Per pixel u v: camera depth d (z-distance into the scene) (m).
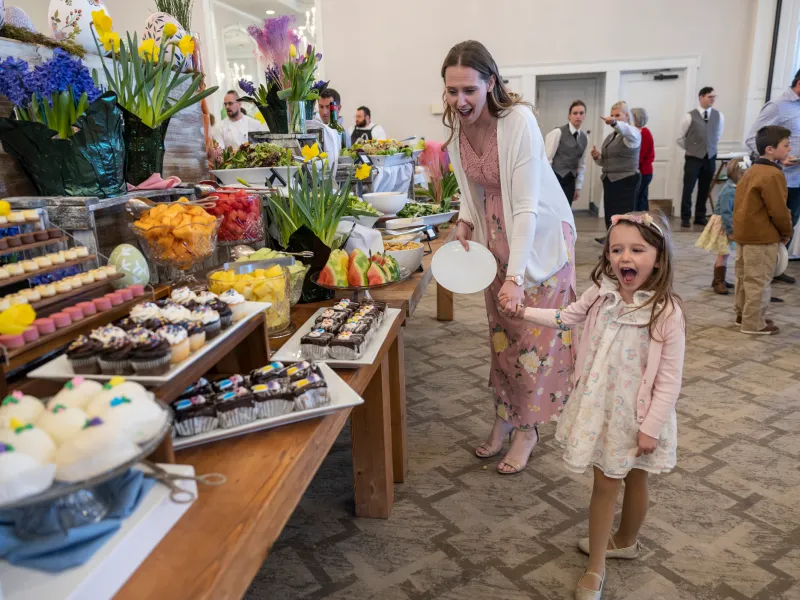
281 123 2.59
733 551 1.76
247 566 0.79
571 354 2.13
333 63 8.71
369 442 1.89
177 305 1.12
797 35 7.33
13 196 1.42
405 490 2.12
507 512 1.98
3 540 0.68
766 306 3.65
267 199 1.99
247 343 1.30
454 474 2.22
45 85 1.32
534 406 2.12
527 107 1.84
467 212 2.08
